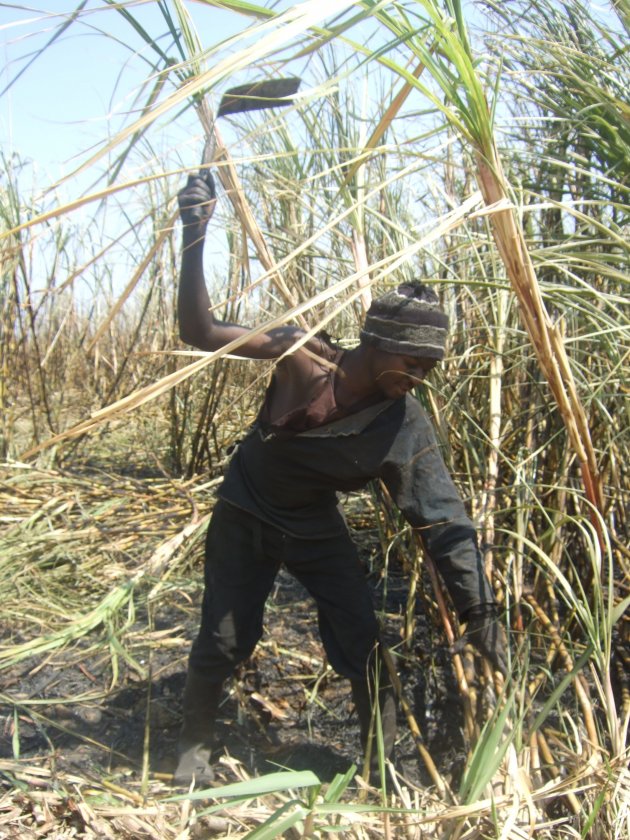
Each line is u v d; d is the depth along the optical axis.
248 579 2.26
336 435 2.01
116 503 4.34
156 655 3.02
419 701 2.62
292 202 3.13
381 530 2.91
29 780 2.19
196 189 1.84
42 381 5.40
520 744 1.84
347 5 1.23
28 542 3.82
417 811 1.58
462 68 1.49
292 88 1.74
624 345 2.34
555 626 2.49
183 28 1.65
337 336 3.16
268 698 2.74
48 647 2.98
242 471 2.22
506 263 1.68
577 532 2.72
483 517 2.46
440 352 1.90
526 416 2.78
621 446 2.57
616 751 1.81
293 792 2.12
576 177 2.69
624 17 2.30
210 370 5.05
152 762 2.42
